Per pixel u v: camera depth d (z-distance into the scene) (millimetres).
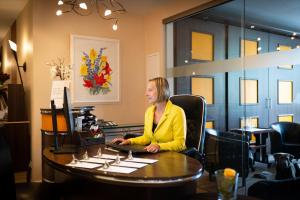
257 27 3066
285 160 2621
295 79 2699
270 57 2936
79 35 4148
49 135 2850
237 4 3287
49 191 1942
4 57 7199
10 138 3928
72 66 4070
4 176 1602
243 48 3230
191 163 1629
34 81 3832
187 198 1574
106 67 4402
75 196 1920
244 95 3213
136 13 4672
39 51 3867
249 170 3117
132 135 2818
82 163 1633
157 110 2445
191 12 3805
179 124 2273
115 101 4500
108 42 4418
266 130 2961
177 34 4238
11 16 5137
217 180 1390
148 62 4738
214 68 3615
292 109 2723
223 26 3482
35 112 3834
